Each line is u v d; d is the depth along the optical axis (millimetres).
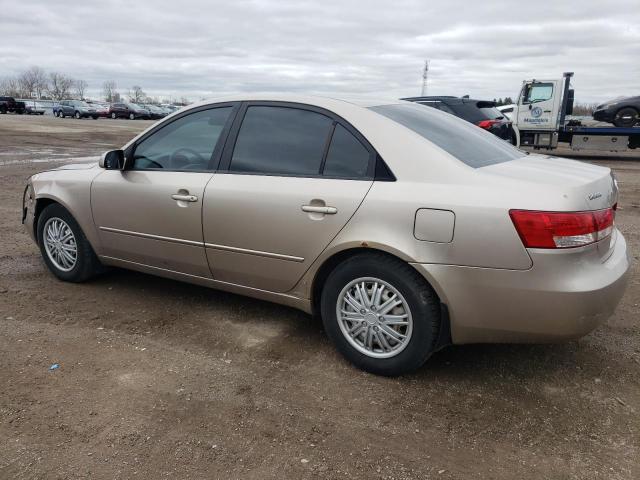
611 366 3436
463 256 2895
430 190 3000
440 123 3699
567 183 2906
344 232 3201
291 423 2830
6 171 11758
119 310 4207
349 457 2584
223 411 2922
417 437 2734
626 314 4223
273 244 3494
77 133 25828
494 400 3061
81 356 3477
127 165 4219
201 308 4270
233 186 3623
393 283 3119
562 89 17578
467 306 2953
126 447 2623
